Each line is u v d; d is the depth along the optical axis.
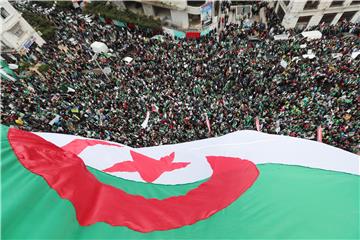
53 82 20.80
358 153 13.88
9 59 24.23
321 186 4.38
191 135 15.84
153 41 26.08
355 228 3.23
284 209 3.80
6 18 22.88
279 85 18.41
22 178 2.77
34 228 2.32
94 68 22.62
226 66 20.53
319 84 18.05
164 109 17.64
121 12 28.45
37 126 16.28
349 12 26.19
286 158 6.13
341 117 15.28
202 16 25.28
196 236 3.21
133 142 15.64
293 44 22.98
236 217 3.72
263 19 30.62
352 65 18.66
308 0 24.56
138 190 4.34
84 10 30.03
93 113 17.66
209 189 5.00
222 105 17.48
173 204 4.05
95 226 2.85
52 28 27.36
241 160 6.45
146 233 3.02
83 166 3.84
